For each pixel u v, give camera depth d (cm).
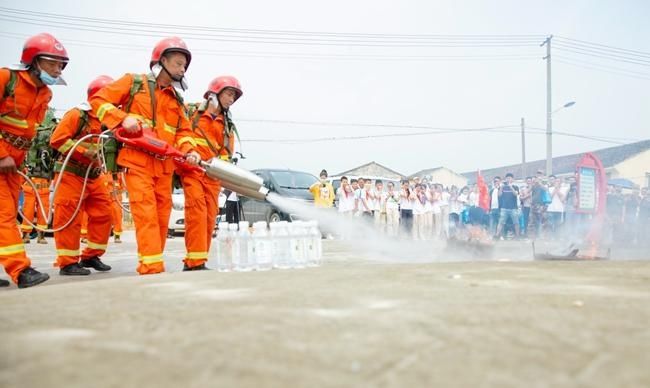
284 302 235
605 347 156
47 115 570
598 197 630
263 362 143
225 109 585
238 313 211
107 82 557
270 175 1432
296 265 437
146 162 471
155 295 268
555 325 184
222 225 442
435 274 337
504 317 197
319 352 153
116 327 190
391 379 129
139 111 481
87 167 536
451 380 128
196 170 527
